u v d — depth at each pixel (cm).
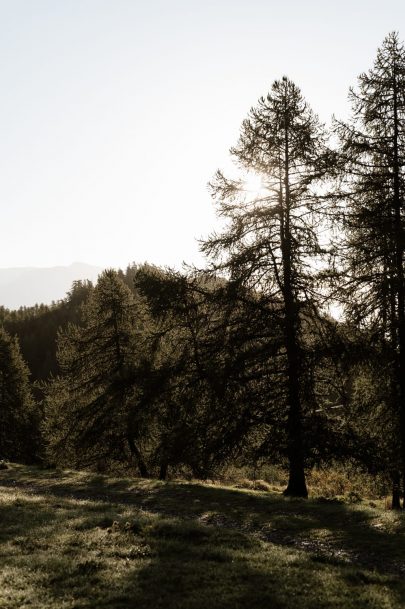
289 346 2070
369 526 1455
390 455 1995
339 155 2003
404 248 1844
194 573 1025
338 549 1294
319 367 2098
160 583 974
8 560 1091
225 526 1579
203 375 2211
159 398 2597
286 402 2058
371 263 1975
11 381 4912
